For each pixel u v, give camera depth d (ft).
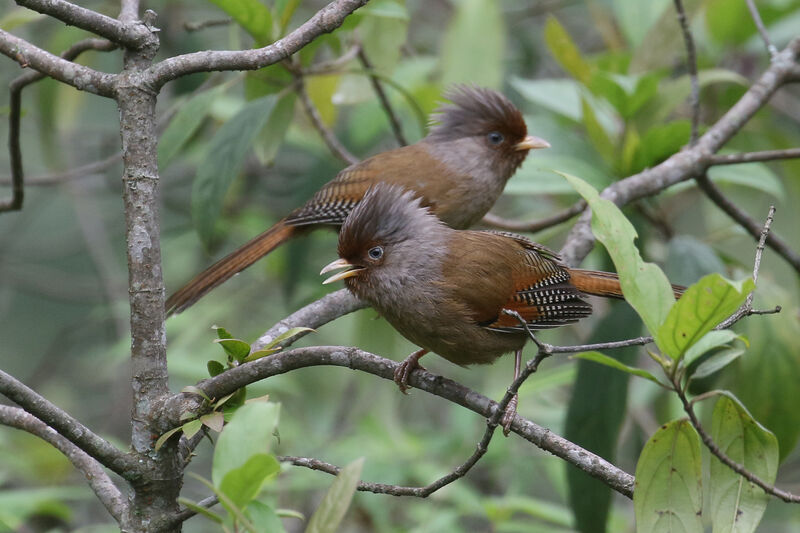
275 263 50.21
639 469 19.29
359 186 35.60
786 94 58.39
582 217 32.94
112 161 42.83
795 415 34.40
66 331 53.36
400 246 27.20
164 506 20.99
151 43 21.42
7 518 32.99
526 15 55.77
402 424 49.01
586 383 32.78
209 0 32.07
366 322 42.50
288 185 58.08
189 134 33.83
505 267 27.53
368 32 37.60
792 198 49.01
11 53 22.08
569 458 20.42
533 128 38.63
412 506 40.37
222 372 21.16
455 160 36.83
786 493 19.08
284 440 42.63
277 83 36.50
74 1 54.08
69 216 64.85
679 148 35.17
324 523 16.98
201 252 53.93
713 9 44.29
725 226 45.52
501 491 47.47
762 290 35.68
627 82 37.19
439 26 60.34
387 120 46.47
